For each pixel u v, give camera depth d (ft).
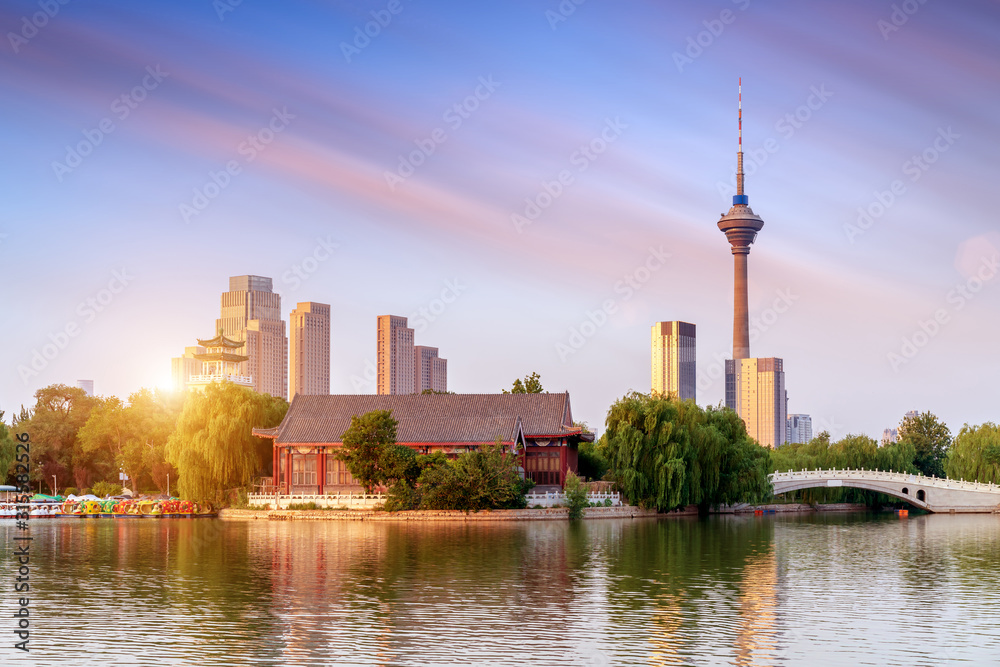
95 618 157.99
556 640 141.90
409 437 397.60
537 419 403.95
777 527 347.36
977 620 155.63
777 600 173.27
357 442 375.45
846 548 261.24
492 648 137.59
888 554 246.47
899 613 161.68
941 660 131.64
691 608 165.78
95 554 245.45
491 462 367.66
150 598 176.14
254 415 421.18
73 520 400.06
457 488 365.81
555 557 234.38
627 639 142.31
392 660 131.54
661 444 396.37
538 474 403.95
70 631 148.66
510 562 224.33
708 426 414.21
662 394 422.00
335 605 168.45
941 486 477.77
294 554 241.96
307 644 140.15
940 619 156.66
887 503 541.34
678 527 338.54
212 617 158.40
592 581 194.39
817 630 148.25
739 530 327.67
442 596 177.06
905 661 131.13
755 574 204.95
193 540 283.79
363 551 247.91
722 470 417.49
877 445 534.37
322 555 239.09
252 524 354.95
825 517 432.25
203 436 409.28
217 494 411.54
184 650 136.98
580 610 163.53
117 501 436.35
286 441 403.75
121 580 197.77
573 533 305.53
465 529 323.16
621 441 394.32
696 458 403.34
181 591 183.62
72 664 130.72
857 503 528.63
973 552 252.42
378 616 158.81
